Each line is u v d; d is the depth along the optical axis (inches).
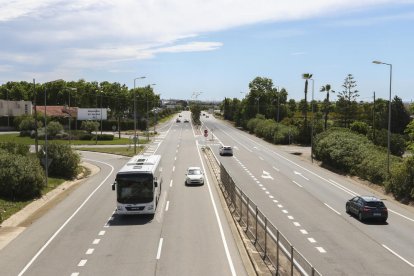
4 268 756.0
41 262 786.2
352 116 4532.5
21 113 4734.3
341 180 1854.1
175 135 4269.2
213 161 2413.9
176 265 761.0
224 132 4672.7
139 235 960.3
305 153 2854.3
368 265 794.2
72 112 4926.2
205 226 1031.0
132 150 2957.7
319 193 1549.0
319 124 3454.7
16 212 1192.8
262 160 2502.5
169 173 1969.7
